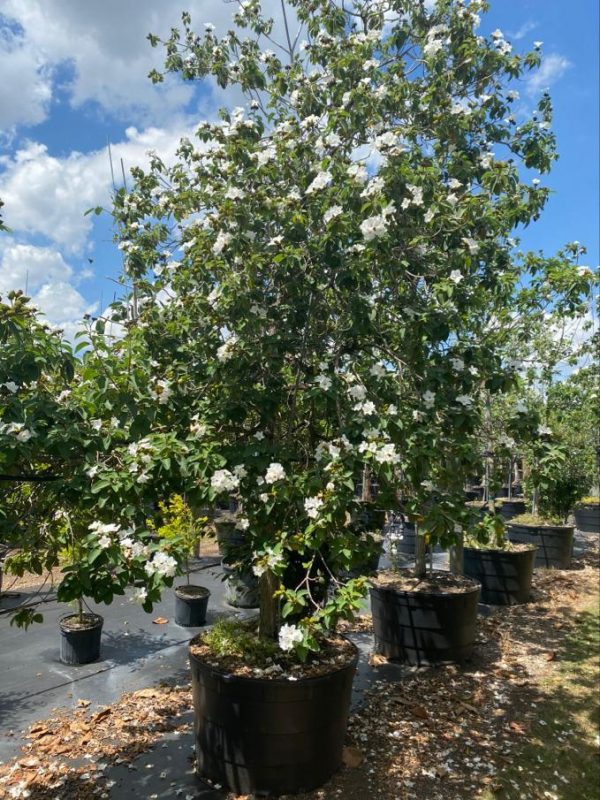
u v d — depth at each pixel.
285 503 2.53
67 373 2.32
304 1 3.93
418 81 3.71
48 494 2.48
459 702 3.64
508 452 3.05
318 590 3.04
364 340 2.83
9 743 3.03
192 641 3.09
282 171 3.04
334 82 3.40
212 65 3.95
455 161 3.48
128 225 3.75
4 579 5.97
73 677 3.87
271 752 2.58
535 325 4.71
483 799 2.67
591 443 8.25
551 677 4.07
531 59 3.99
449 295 2.58
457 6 3.97
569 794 2.74
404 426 2.45
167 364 2.77
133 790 2.65
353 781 2.76
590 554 8.80
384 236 2.46
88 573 2.03
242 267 2.73
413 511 2.54
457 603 4.23
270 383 2.77
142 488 2.22
